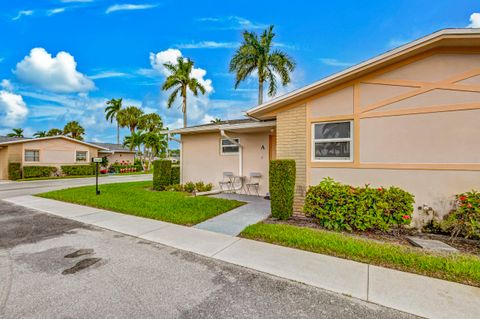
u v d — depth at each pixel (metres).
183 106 20.11
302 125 6.09
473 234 3.90
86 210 6.65
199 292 2.63
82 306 2.37
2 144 17.39
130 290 2.67
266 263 3.33
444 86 4.64
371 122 5.29
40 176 19.11
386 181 5.13
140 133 29.88
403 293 2.57
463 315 2.21
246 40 16.91
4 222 5.47
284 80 16.88
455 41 4.40
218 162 10.31
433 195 4.70
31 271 3.10
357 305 2.39
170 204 7.02
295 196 6.12
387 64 5.09
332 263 3.30
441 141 4.66
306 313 2.28
